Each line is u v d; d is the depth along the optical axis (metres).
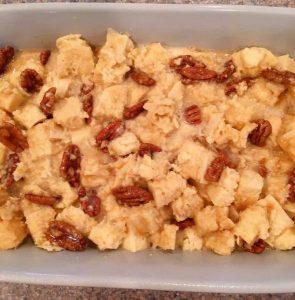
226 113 0.32
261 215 0.30
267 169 0.31
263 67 0.32
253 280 0.27
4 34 0.33
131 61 0.33
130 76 0.33
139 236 0.31
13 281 0.28
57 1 0.35
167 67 0.33
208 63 0.33
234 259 0.30
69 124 0.32
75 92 0.33
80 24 0.32
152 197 0.31
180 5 0.31
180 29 0.32
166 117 0.31
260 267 0.29
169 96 0.32
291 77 0.32
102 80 0.32
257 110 0.32
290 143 0.31
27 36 0.33
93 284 0.28
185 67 0.32
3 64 0.33
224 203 0.30
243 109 0.31
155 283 0.27
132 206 0.31
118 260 0.30
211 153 0.31
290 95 0.32
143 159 0.31
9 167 0.32
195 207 0.31
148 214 0.30
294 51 0.32
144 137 0.32
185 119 0.32
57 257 0.30
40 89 0.33
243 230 0.30
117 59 0.32
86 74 0.33
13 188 0.32
